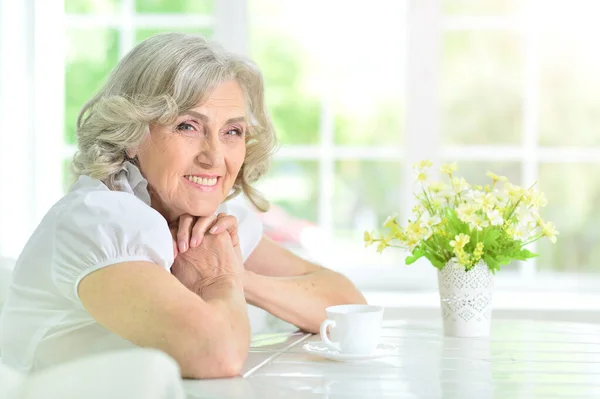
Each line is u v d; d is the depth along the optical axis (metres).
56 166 3.01
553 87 4.64
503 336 1.78
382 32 4.64
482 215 1.73
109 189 1.61
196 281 1.54
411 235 1.72
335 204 5.32
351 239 5.22
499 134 5.15
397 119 5.43
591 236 4.64
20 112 2.89
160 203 1.66
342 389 1.23
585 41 4.48
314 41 5.70
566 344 1.68
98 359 0.95
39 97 2.96
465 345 1.66
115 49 3.71
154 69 1.56
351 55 4.68
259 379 1.31
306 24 5.55
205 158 1.58
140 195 1.63
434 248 1.78
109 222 1.43
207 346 1.32
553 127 4.67
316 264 2.04
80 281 1.42
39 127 2.96
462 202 1.77
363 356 1.47
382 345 1.58
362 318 1.48
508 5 5.08
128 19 3.19
